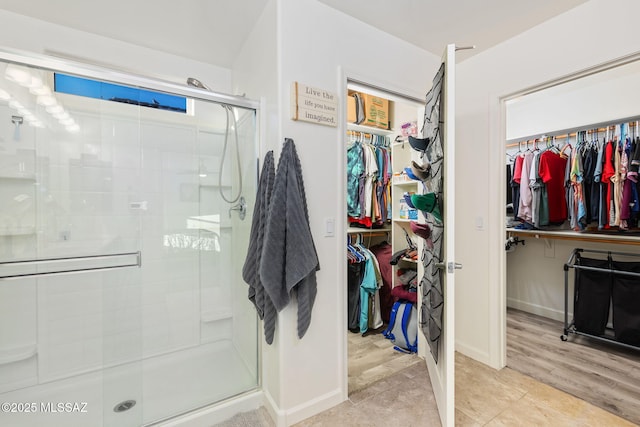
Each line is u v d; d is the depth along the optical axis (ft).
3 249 5.44
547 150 9.14
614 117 8.33
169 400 5.39
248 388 5.74
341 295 5.48
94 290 6.14
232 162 6.84
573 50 5.35
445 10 5.36
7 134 5.37
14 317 5.49
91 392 5.63
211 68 7.50
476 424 4.90
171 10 5.44
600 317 7.79
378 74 5.91
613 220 7.82
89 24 5.88
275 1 4.83
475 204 6.98
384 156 9.41
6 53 4.25
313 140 5.12
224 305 7.39
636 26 4.66
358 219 8.96
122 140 6.34
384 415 5.14
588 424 4.89
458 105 7.30
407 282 8.39
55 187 5.80
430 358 6.22
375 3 5.17
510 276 10.84
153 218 6.70
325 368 5.30
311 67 5.06
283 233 4.70
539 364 6.83
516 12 5.47
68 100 5.79
